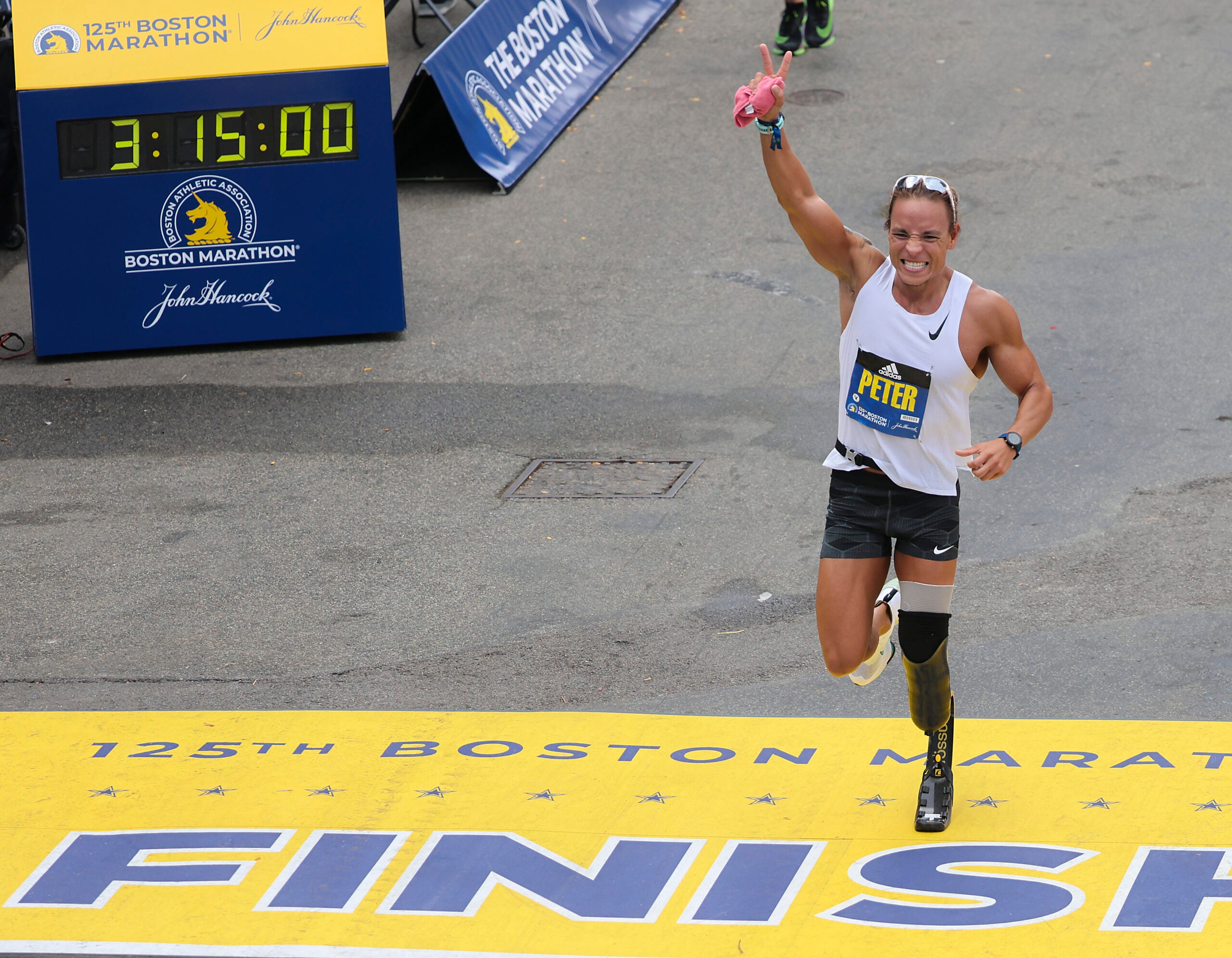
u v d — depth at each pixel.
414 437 35.31
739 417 35.41
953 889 18.25
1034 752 21.47
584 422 35.66
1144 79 56.25
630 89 59.19
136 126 39.91
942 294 17.53
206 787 21.42
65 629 27.05
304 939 17.81
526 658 25.34
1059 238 44.53
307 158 40.44
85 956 17.62
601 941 17.58
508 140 52.91
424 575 28.67
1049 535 28.94
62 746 22.81
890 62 59.47
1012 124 53.19
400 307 41.28
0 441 36.00
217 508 32.00
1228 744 21.39
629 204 49.72
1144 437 32.94
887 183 49.16
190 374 39.81
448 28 61.44
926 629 18.41
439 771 21.66
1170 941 17.06
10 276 47.50
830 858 19.06
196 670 25.39
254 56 40.06
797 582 27.77
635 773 21.41
